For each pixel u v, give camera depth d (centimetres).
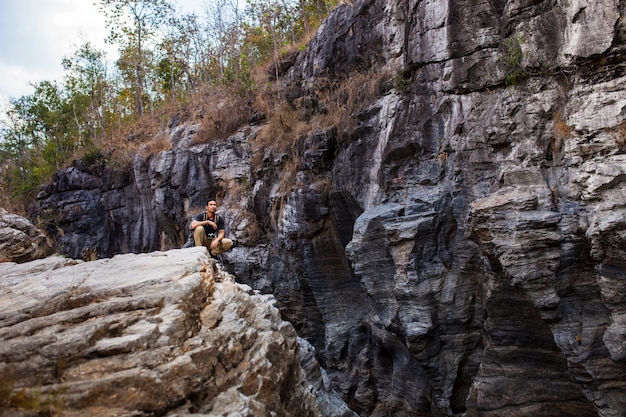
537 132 805
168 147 2181
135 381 318
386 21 1227
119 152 2484
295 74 1656
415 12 1030
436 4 973
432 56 977
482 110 893
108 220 2509
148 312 389
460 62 924
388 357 1094
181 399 330
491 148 867
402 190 1010
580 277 723
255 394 403
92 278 472
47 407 285
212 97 2270
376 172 1112
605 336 674
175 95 2953
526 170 795
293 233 1327
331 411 834
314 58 1532
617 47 707
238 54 2438
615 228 660
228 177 1803
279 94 1698
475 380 849
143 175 2252
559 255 718
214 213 738
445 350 898
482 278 875
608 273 682
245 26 2558
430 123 980
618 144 695
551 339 774
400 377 1033
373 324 1109
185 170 1995
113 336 362
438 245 909
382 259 975
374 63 1274
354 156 1209
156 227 2228
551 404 777
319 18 2147
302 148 1409
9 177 3597
